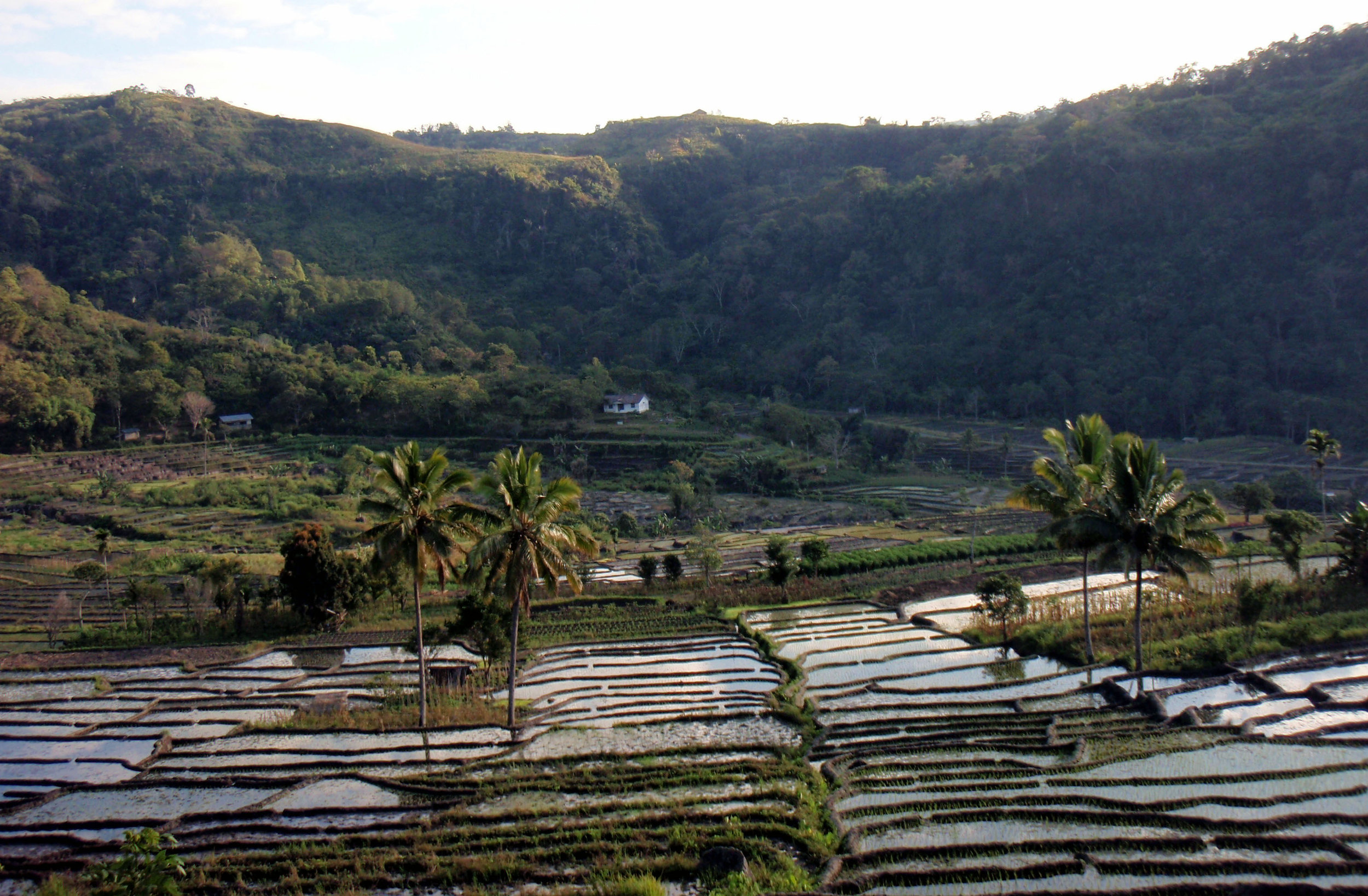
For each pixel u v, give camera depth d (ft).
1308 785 85.40
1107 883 68.59
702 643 164.96
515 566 116.88
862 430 469.98
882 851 74.59
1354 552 156.76
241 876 79.66
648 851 79.00
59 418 403.54
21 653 175.63
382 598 207.41
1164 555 129.49
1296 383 415.03
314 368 491.31
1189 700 116.16
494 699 137.28
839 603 192.85
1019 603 151.94
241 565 211.00
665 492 376.89
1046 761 98.27
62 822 96.53
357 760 112.27
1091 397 453.58
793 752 106.32
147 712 137.90
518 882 75.41
